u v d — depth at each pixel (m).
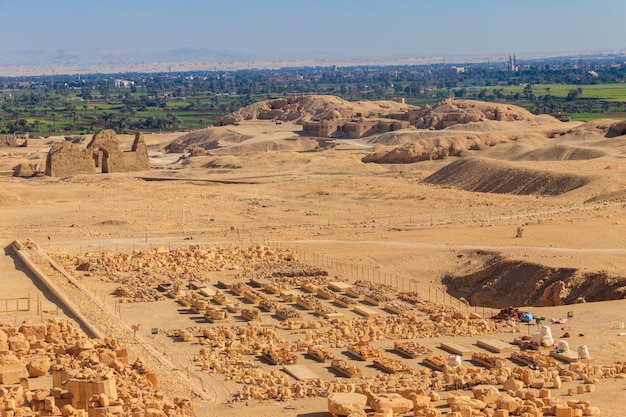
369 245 113.12
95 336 68.75
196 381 59.44
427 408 46.78
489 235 115.31
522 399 50.19
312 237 121.62
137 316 81.88
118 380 50.28
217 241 119.62
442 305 86.44
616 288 87.88
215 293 90.06
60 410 45.69
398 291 93.25
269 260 107.69
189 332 75.00
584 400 50.28
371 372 63.12
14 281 89.81
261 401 53.50
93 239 122.25
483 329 75.56
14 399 46.00
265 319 82.44
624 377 57.66
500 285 95.69
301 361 66.44
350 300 87.81
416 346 68.50
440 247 109.25
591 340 69.38
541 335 68.50
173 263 105.38
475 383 55.59
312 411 49.81
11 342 58.53
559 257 97.88
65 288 85.44
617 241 107.50
